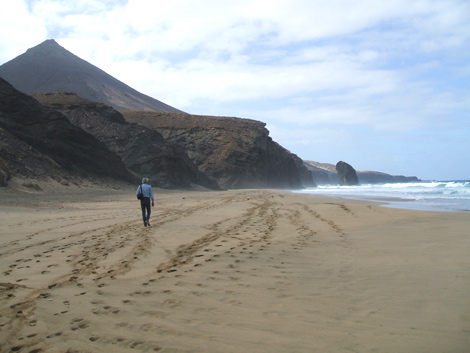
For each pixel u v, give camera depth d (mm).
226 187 85750
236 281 4918
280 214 14484
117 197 30000
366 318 3510
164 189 50625
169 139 94875
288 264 5879
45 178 31250
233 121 103750
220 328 3350
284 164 112812
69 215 14438
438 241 7742
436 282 4617
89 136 44812
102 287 4770
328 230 9859
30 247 7668
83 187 34719
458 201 23531
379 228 10172
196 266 5820
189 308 3902
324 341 3023
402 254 6480
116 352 2943
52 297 4391
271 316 3623
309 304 3949
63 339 3221
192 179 68875
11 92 41562
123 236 9023
